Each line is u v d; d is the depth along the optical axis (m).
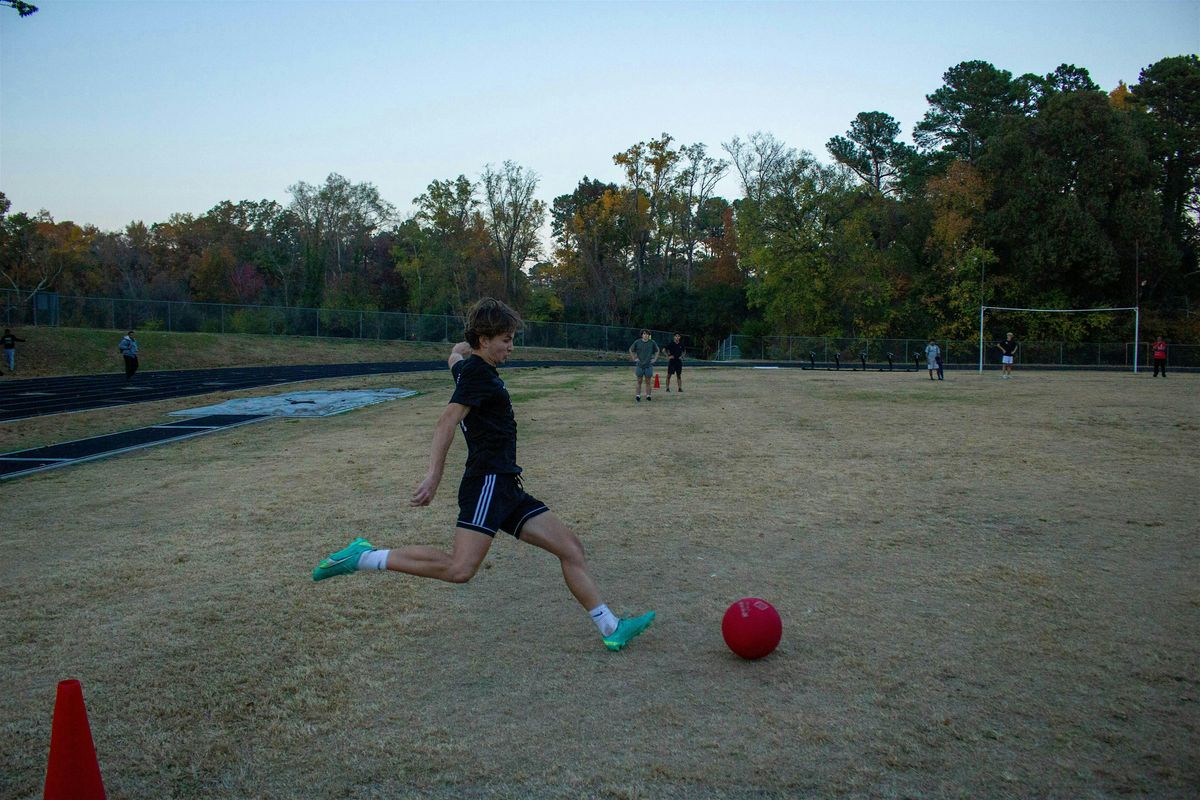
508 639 4.54
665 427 14.60
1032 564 5.86
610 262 75.31
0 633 4.69
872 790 2.98
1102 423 14.88
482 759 3.25
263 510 7.90
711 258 78.81
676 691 3.85
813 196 61.00
